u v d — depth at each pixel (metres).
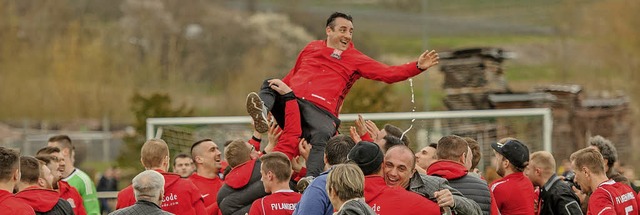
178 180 13.84
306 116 14.11
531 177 14.67
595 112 38.66
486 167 27.11
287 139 14.11
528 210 13.87
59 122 69.81
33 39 79.25
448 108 36.88
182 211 13.73
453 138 13.05
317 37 103.12
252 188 13.66
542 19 107.38
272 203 12.77
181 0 91.25
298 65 14.70
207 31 89.25
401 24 110.31
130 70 76.00
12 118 69.69
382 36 106.50
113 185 33.22
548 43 95.75
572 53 83.56
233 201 13.72
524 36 103.12
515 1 114.44
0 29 76.12
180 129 26.67
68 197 15.78
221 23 90.69
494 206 12.95
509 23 108.81
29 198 13.30
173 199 13.72
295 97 14.11
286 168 12.86
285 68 84.56
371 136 14.74
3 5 77.12
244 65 83.94
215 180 15.42
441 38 106.81
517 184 13.88
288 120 14.05
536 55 93.56
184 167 17.12
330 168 11.58
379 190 11.49
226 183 13.82
